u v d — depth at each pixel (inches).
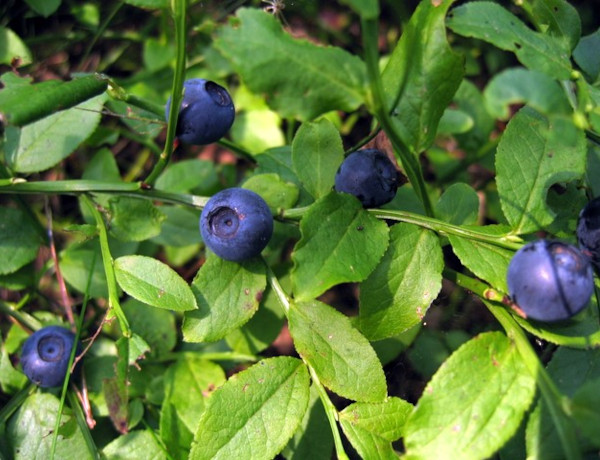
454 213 3.4
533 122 2.8
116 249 4.0
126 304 4.0
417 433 2.3
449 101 2.7
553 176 2.8
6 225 3.8
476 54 5.1
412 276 2.8
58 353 3.4
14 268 3.7
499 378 2.4
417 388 3.9
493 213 4.5
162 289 2.9
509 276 2.5
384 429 2.7
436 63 2.6
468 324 4.0
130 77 5.0
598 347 2.6
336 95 2.3
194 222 4.2
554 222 3.1
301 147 3.2
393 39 5.2
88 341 3.8
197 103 3.1
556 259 2.4
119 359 2.8
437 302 4.0
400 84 2.5
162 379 3.8
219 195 2.8
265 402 2.7
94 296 4.0
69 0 5.0
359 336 2.8
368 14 2.0
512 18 2.7
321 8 5.0
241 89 4.9
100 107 3.6
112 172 4.4
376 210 2.8
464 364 2.4
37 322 3.9
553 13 3.0
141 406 3.7
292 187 3.5
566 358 2.8
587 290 2.4
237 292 2.9
